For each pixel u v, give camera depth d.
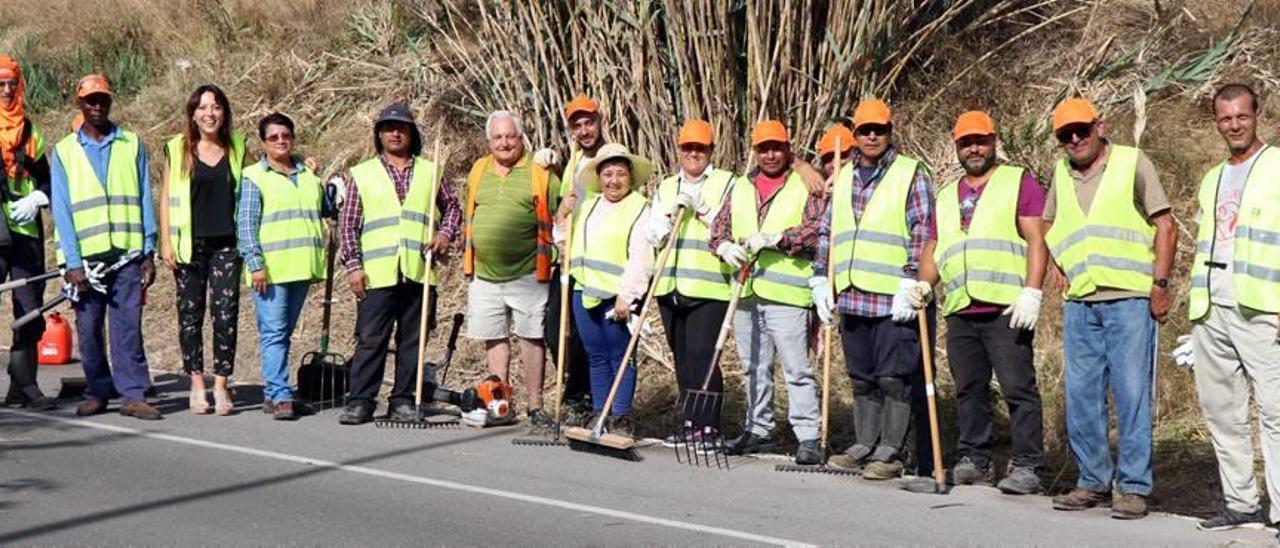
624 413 8.69
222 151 9.27
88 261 9.14
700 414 8.10
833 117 11.12
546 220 8.98
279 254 9.18
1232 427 6.50
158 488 7.08
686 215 8.27
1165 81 11.14
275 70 15.13
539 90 12.02
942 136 11.70
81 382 10.03
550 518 6.55
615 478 7.50
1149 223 6.76
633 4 11.43
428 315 9.24
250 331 12.21
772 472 7.75
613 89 11.63
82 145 9.15
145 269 9.27
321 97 14.73
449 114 13.56
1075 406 6.91
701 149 8.20
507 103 12.26
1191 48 11.57
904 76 12.07
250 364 11.71
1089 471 6.90
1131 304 6.70
